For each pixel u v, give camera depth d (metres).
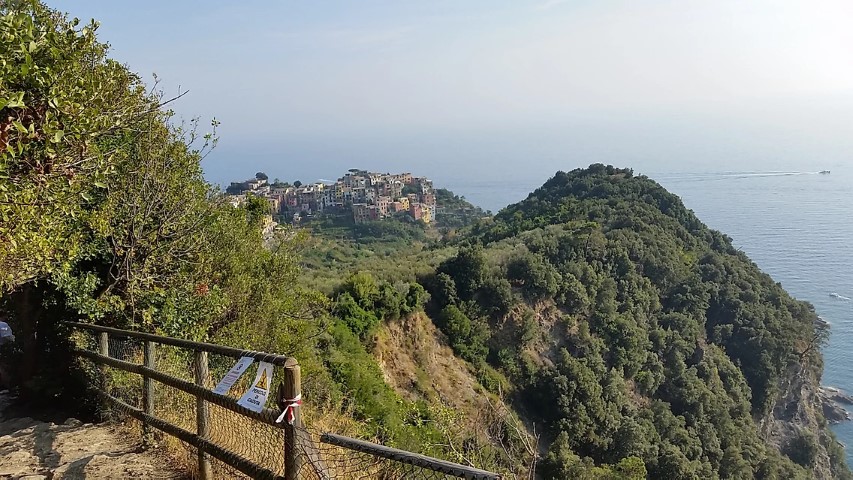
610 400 33.62
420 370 29.88
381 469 3.44
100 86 5.79
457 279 36.31
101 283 7.74
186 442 4.41
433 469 2.52
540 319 37.19
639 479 23.11
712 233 57.31
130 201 7.86
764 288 51.00
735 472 34.03
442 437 9.16
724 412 37.75
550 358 35.81
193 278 8.80
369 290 30.12
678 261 47.25
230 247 10.30
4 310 8.03
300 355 12.12
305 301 14.13
